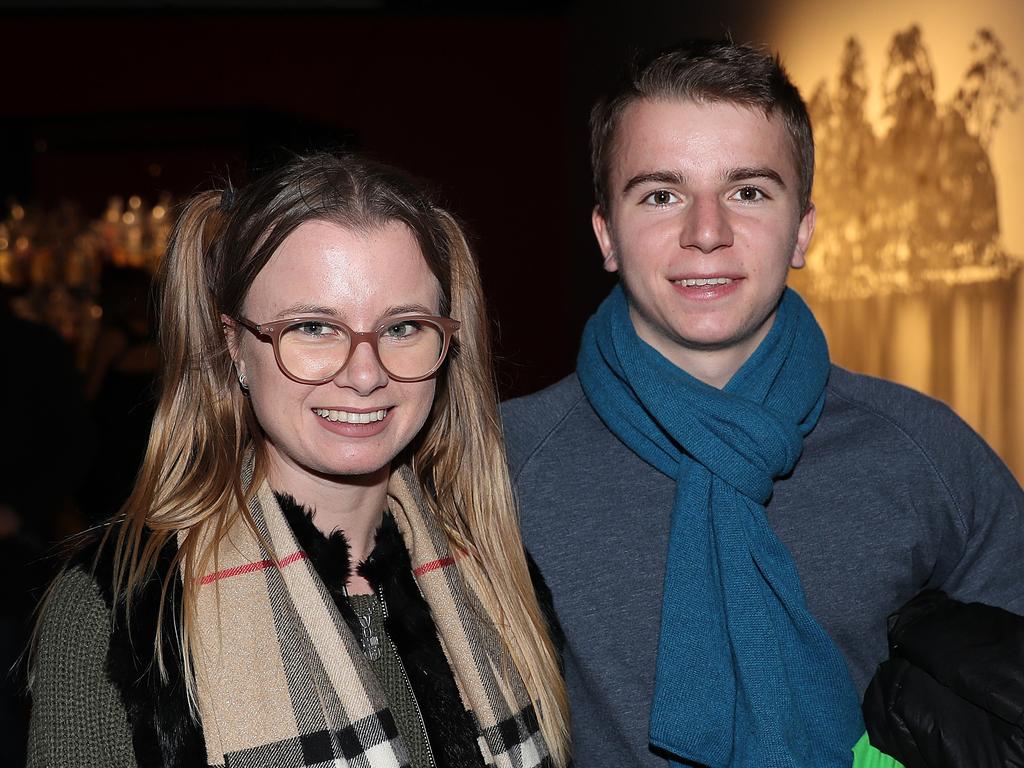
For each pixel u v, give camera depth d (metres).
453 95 7.98
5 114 7.73
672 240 1.62
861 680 1.69
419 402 1.42
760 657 1.62
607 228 1.77
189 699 1.30
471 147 8.00
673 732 1.58
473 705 1.53
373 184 1.39
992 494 1.76
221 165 8.98
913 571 1.72
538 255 8.05
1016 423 2.70
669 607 1.63
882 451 1.75
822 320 4.04
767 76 1.62
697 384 1.70
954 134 2.97
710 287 1.62
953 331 3.02
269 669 1.37
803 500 1.72
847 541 1.70
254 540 1.44
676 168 1.59
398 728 1.42
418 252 1.40
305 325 1.36
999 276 2.76
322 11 7.79
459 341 1.60
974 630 1.56
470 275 1.58
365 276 1.35
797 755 1.60
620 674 1.66
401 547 1.56
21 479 3.30
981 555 1.75
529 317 8.05
